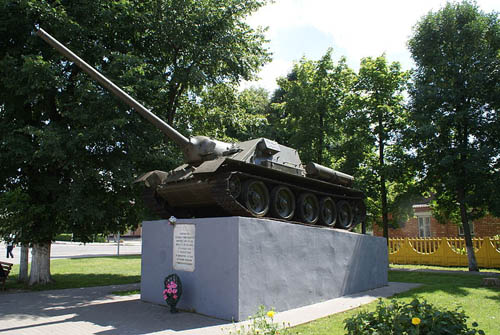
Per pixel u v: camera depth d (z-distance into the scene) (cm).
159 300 1058
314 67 2458
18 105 1448
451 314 520
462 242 2195
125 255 3078
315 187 1350
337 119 2372
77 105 1395
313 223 1254
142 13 1564
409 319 500
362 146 2225
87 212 1321
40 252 1518
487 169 1870
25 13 1366
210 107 2205
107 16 1442
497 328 755
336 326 793
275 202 1111
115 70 1413
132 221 1645
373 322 533
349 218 1506
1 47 1459
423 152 2069
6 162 1387
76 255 3081
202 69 1816
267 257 950
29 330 798
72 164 1344
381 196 2292
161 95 1650
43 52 1450
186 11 1719
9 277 1722
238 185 1012
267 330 733
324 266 1138
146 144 1520
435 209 2402
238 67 1811
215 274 913
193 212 1268
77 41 1445
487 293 1168
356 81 2253
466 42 2020
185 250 995
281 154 1251
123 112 1380
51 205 1373
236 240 883
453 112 1995
